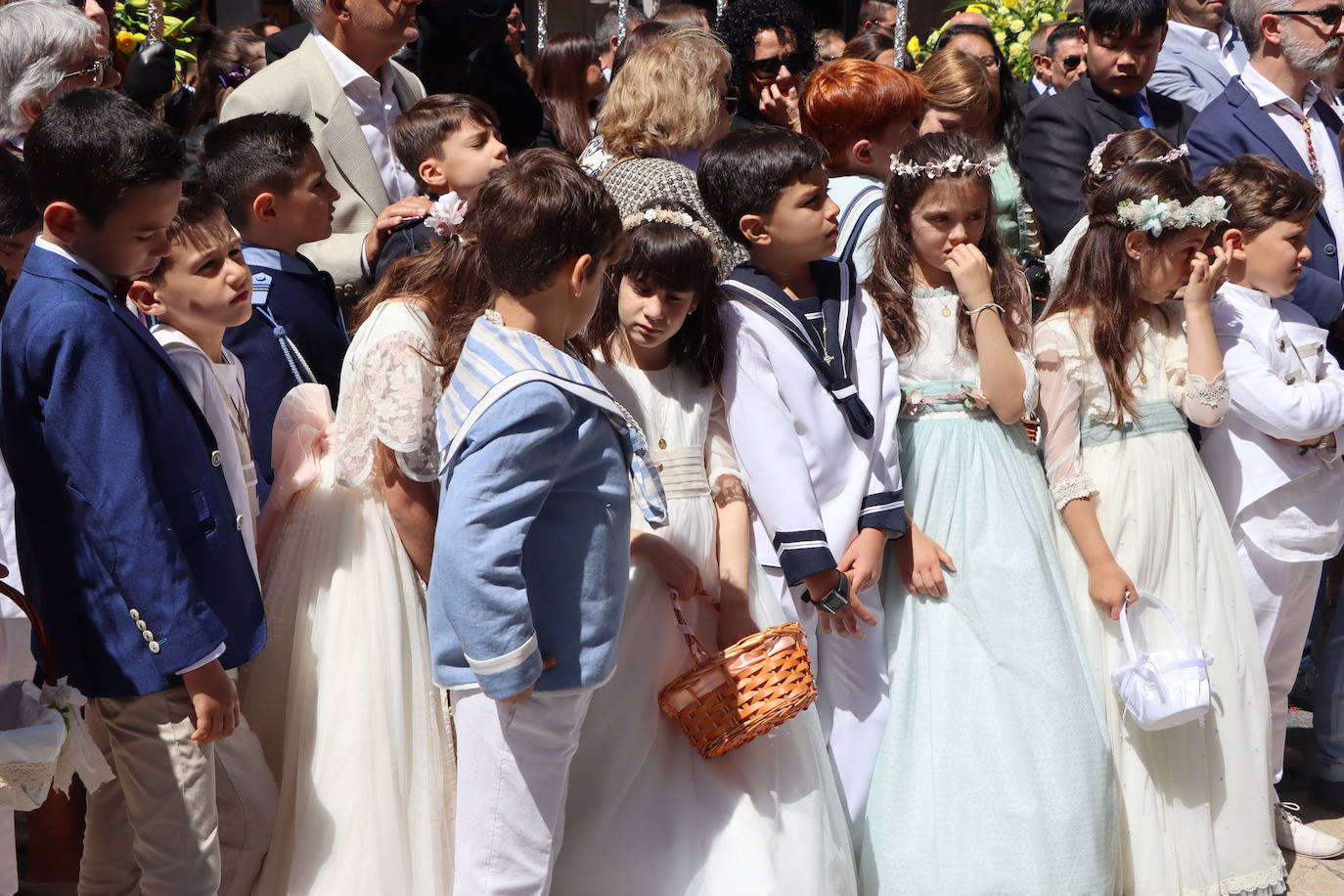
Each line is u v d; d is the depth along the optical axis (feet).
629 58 12.32
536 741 7.81
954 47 14.51
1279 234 11.51
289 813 8.79
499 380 7.34
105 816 8.63
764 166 9.62
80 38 10.61
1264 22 13.76
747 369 9.73
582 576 7.68
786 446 9.68
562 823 8.28
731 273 10.13
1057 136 15.20
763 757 8.95
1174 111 16.39
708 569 9.39
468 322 8.64
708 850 8.63
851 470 9.97
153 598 7.36
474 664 7.24
